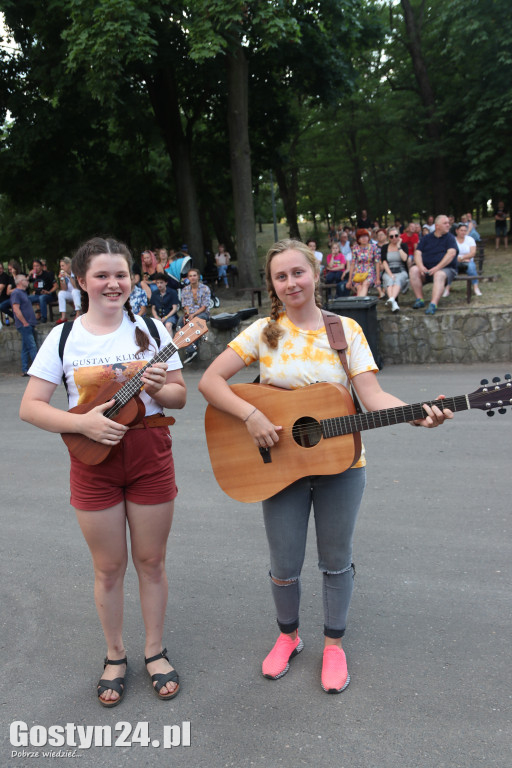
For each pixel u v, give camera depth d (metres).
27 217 29.23
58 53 14.22
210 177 20.80
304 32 15.48
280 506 2.41
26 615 3.05
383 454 5.01
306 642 2.73
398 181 28.61
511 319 8.22
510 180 20.94
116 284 2.24
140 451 2.29
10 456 5.69
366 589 3.08
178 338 2.36
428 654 2.57
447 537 3.54
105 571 2.38
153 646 2.53
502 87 20.02
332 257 11.83
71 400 2.34
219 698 2.40
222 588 3.19
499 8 18.91
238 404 2.34
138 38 11.41
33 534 3.97
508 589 2.99
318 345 2.34
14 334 11.20
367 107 28.66
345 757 2.05
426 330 8.53
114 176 19.00
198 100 17.34
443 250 8.80
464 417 5.88
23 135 15.93
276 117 18.83
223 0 11.35
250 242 14.80
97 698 2.44
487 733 2.12
